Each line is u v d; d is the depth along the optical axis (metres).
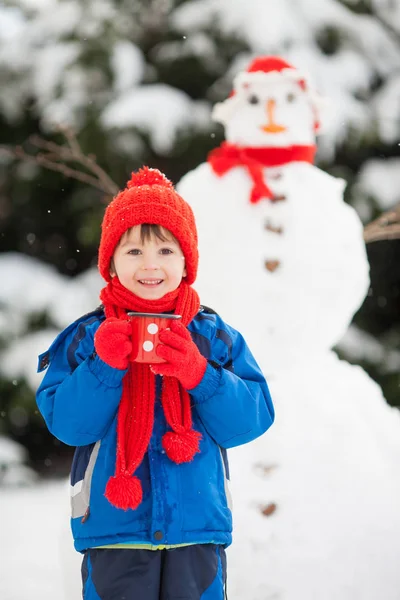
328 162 9.77
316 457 4.29
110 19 9.92
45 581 5.38
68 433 2.92
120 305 3.03
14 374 9.42
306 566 4.11
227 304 4.49
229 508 3.04
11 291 9.79
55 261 11.48
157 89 9.65
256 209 4.54
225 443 3.04
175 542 2.87
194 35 9.90
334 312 4.55
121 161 9.48
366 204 9.56
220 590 2.94
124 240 3.08
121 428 2.93
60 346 3.12
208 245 4.55
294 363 4.55
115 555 2.89
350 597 4.10
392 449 4.46
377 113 9.68
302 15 9.84
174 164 10.23
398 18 10.38
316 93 4.88
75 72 9.65
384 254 10.77
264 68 4.73
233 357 3.15
